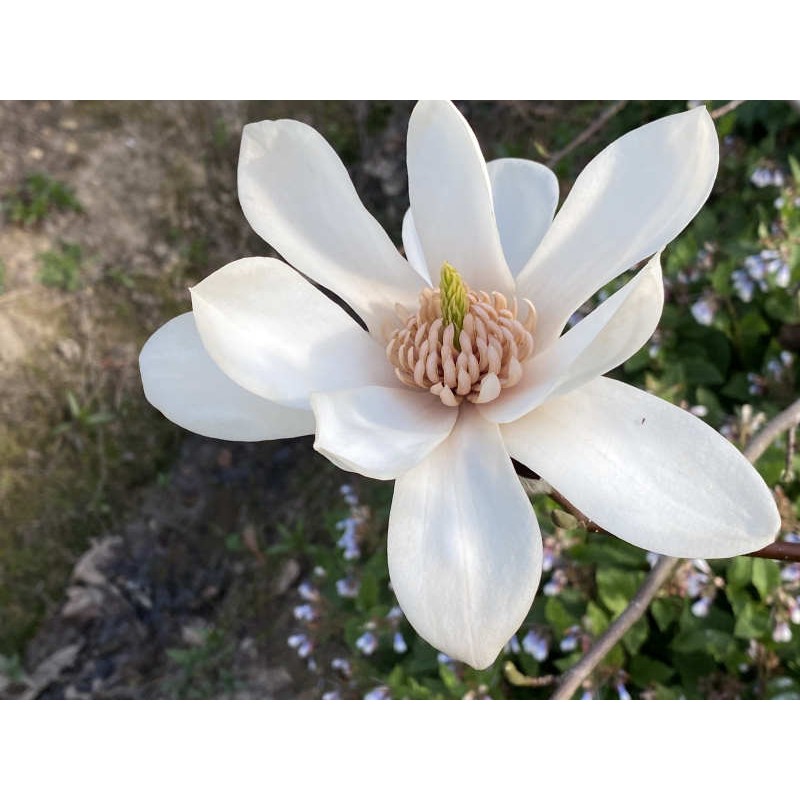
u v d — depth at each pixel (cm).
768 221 69
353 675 71
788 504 52
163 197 107
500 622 27
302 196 32
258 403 31
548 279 32
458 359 31
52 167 106
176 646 88
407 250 35
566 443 29
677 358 68
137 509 96
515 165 36
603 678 56
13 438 97
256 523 92
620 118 80
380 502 80
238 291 30
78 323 101
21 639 90
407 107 102
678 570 55
